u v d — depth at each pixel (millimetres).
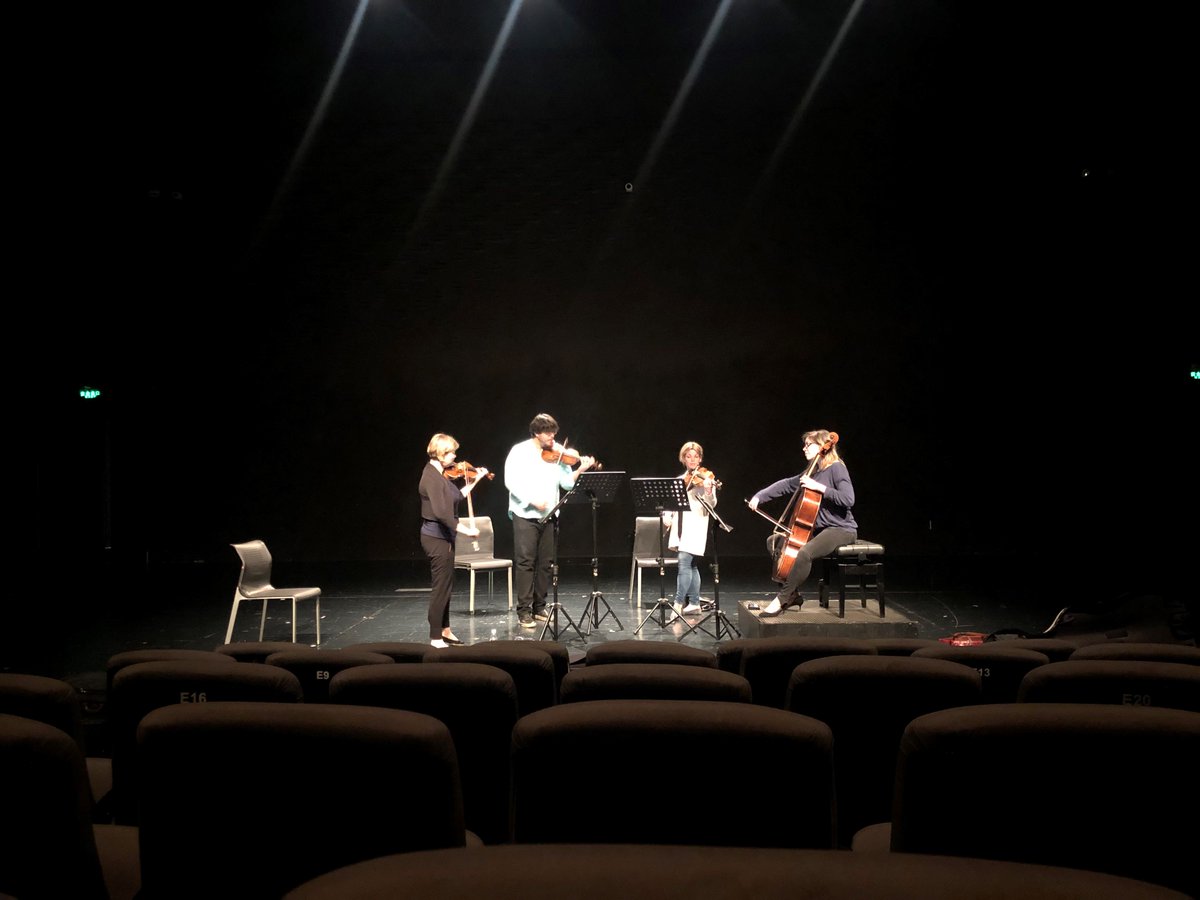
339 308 10664
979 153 9000
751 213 9578
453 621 7543
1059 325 10711
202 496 11812
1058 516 11547
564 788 1148
